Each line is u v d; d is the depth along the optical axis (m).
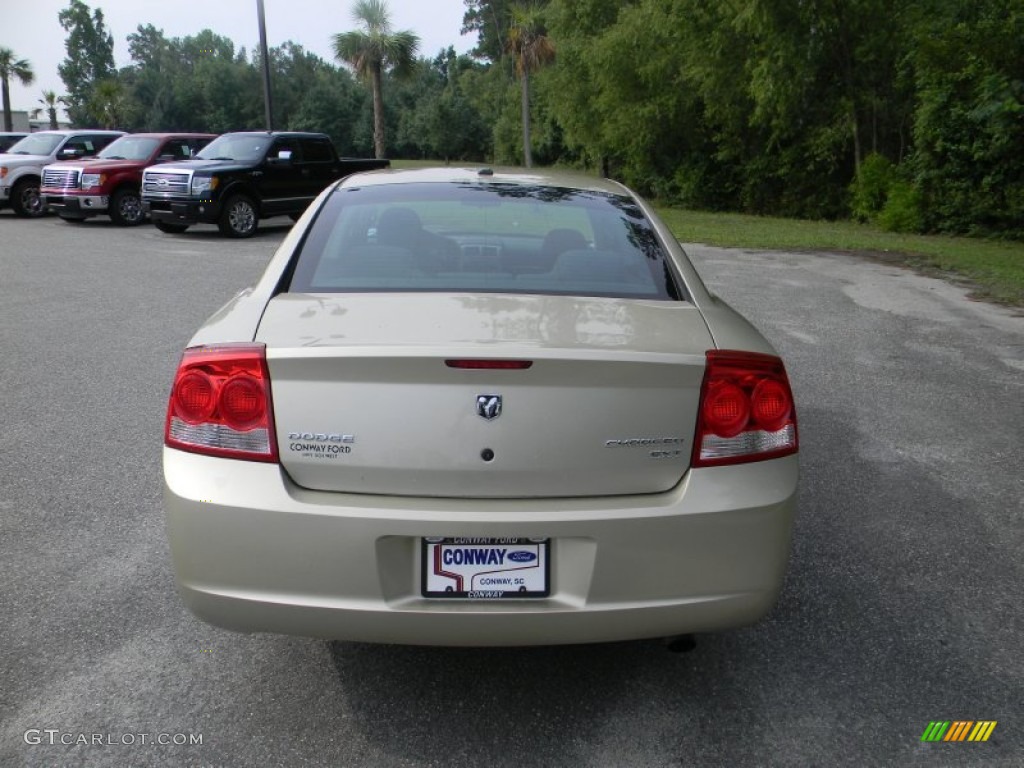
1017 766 2.56
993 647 3.18
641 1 31.67
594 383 2.45
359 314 2.69
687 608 2.52
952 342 8.22
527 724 2.72
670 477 2.53
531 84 52.09
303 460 2.47
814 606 3.46
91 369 6.89
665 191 33.28
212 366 2.51
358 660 3.06
